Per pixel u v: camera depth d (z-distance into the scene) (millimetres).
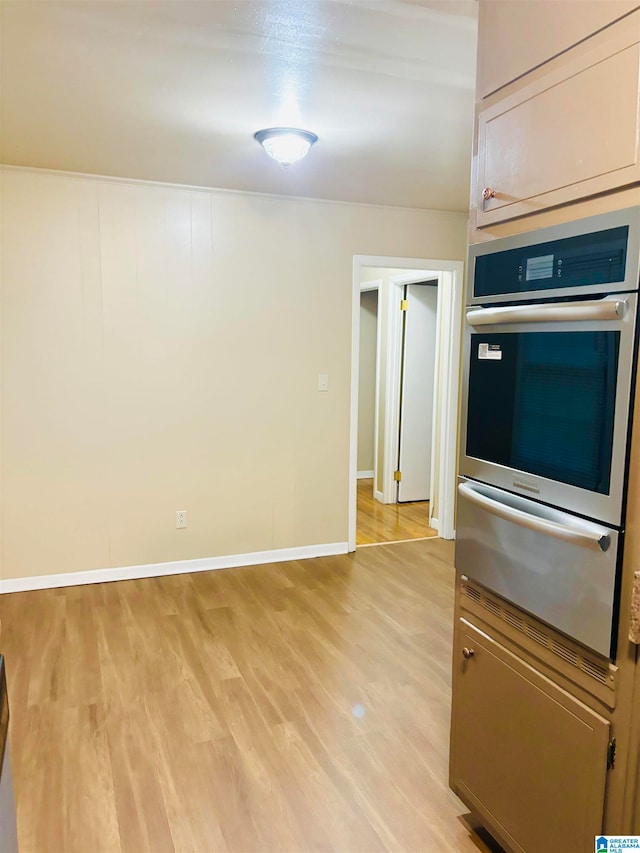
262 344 4078
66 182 3521
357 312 4324
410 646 3088
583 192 1348
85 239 3596
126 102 2410
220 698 2611
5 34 1868
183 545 4039
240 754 2258
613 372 1271
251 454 4141
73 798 2029
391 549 4594
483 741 1800
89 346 3680
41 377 3605
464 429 1834
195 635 3174
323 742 2332
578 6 1339
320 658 2955
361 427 6961
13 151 3096
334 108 2447
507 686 1684
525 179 1534
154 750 2271
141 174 3496
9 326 3518
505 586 1646
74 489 3740
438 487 5020
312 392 4258
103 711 2510
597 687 1379
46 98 2369
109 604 3537
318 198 4035
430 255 4480
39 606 3498
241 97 2348
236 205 3900
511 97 1575
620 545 1281
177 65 2084
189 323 3883
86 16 1755
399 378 5801
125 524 3877
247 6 1685
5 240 3457
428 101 2371
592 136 1315
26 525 3672
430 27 1812
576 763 1440
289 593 3734
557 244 1422
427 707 2572
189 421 3955
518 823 1650
